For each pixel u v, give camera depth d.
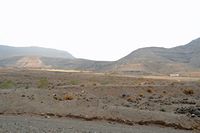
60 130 26.73
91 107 39.56
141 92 67.19
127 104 49.22
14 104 39.50
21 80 99.12
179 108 45.75
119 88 66.44
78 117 36.59
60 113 37.56
